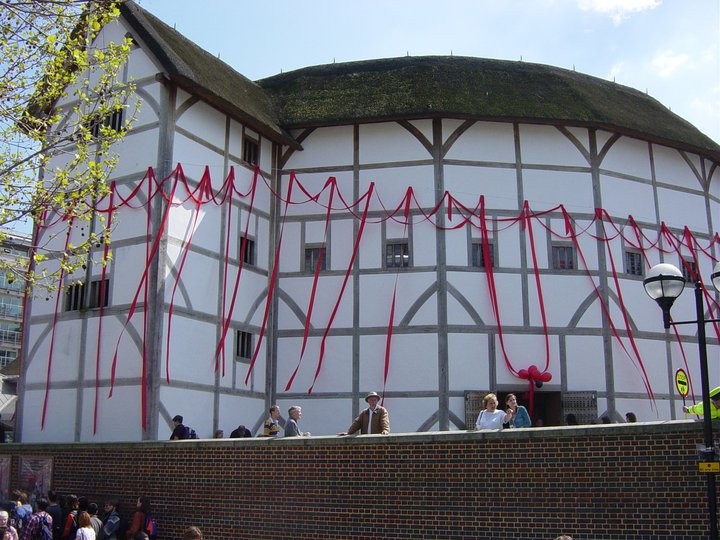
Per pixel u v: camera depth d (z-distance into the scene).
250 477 11.41
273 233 18.08
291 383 17.23
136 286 14.90
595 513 9.07
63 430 15.25
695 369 18.34
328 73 20.20
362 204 17.72
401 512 10.16
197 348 15.36
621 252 18.03
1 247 13.31
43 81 11.01
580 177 18.03
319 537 10.66
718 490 8.48
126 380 14.62
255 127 17.33
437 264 17.08
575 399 16.77
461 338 16.73
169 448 12.31
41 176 16.39
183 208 15.42
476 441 9.86
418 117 17.56
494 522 9.59
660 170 19.17
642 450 8.92
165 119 15.34
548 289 17.27
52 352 15.82
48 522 10.43
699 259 19.30
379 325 17.05
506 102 17.98
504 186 17.66
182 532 11.85
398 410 16.56
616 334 17.38
